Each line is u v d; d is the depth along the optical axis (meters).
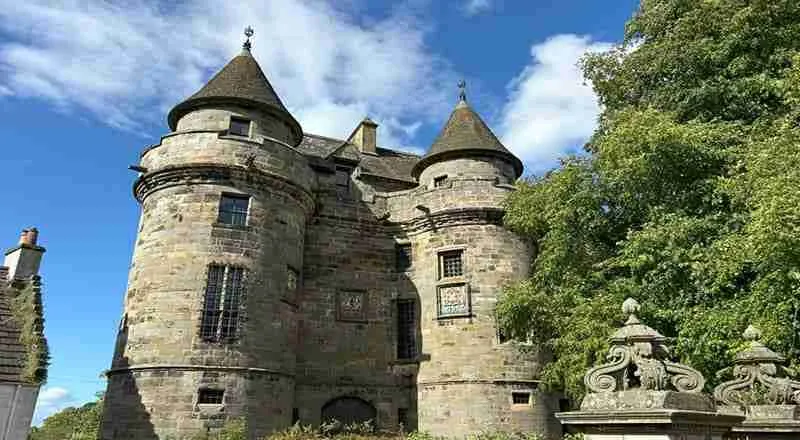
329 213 26.53
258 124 24.19
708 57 17.69
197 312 19.69
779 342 12.01
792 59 13.55
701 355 13.77
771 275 11.97
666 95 19.14
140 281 20.58
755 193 12.06
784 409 8.08
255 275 21.03
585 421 5.57
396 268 26.94
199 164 21.16
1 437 11.37
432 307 25.17
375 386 24.75
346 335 25.11
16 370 12.13
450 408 23.23
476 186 25.88
